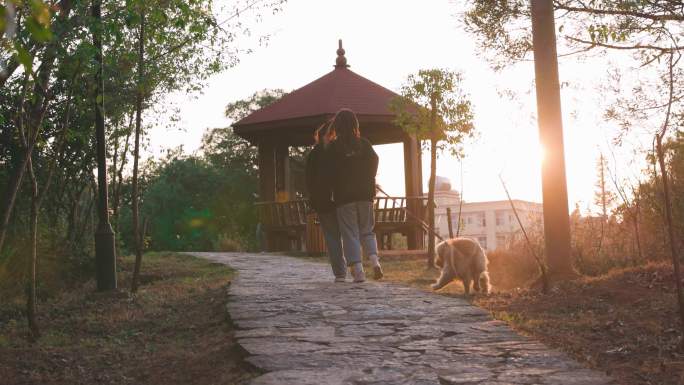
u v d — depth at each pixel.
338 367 3.91
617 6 9.67
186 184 43.50
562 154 7.86
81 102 7.55
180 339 5.80
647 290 6.12
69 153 11.26
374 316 5.53
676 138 9.18
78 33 6.71
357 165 7.79
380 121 17.11
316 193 7.86
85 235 12.19
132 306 7.57
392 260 14.11
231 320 5.64
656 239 8.89
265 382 3.60
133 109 11.02
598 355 4.34
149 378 4.71
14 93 8.55
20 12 5.09
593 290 6.39
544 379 3.58
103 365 5.21
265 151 18.31
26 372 5.05
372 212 8.03
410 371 3.79
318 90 18.23
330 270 10.23
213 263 12.32
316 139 7.91
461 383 3.52
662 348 4.35
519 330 5.07
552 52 7.97
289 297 6.70
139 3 7.00
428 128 11.79
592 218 10.59
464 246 7.98
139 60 8.44
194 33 8.60
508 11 10.30
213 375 4.34
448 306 5.98
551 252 7.72
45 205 11.32
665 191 4.52
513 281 11.05
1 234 5.89
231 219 40.41
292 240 18.47
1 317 8.04
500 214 67.69
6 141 10.50
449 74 11.75
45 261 10.43
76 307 7.82
